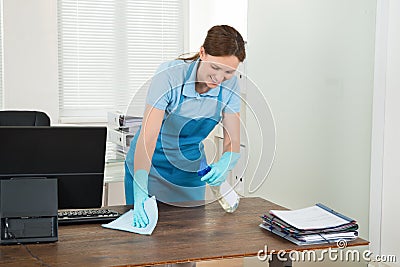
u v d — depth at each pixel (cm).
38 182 221
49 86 482
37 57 476
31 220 219
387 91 289
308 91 339
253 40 392
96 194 232
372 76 297
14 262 196
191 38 530
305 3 338
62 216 246
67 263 196
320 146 332
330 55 322
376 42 292
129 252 207
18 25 469
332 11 319
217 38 235
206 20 518
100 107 510
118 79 514
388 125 289
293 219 232
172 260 199
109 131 419
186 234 229
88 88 506
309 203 342
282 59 360
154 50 523
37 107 481
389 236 293
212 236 226
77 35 501
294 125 352
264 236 228
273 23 368
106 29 508
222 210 265
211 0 511
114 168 398
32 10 471
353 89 308
